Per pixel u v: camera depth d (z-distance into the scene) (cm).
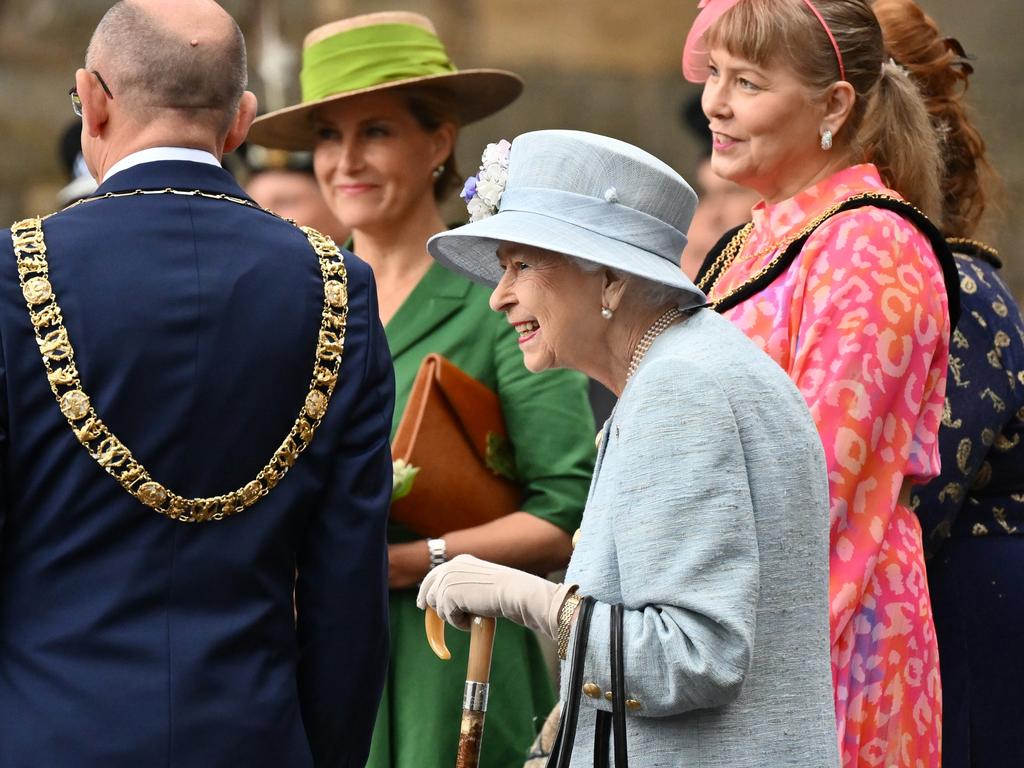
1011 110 4594
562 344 1049
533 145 1062
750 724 970
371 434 1142
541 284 1044
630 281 1031
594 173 1039
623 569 970
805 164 1286
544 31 4853
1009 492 1408
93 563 1062
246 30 4581
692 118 2494
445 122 1722
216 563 1078
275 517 1100
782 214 1281
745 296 1239
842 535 1165
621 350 1044
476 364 1606
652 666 950
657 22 4875
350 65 1669
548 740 1359
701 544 945
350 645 1128
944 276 1251
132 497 1064
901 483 1198
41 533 1062
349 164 1672
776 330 1211
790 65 1255
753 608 945
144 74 1138
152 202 1115
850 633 1180
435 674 1523
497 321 1617
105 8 4778
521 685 1555
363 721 1154
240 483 1089
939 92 1482
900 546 1205
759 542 972
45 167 4703
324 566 1125
